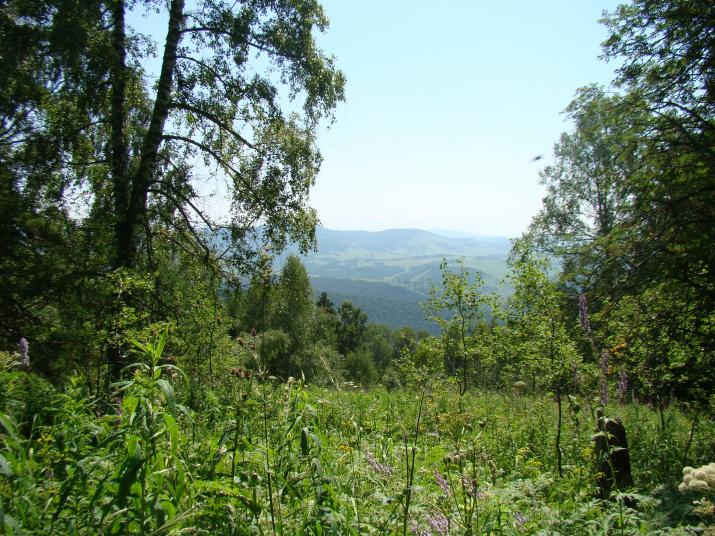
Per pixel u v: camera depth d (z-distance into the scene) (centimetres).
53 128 919
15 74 782
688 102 990
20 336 676
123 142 1088
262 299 1424
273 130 1281
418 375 998
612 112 1105
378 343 10938
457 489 355
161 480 230
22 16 829
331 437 548
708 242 866
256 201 1220
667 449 601
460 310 1162
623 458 430
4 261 681
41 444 303
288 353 2755
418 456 460
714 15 869
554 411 804
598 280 1038
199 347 927
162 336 258
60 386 553
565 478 459
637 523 337
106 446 266
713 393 762
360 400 966
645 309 943
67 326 742
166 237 1227
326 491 296
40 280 693
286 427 324
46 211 767
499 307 1071
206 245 1183
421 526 287
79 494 259
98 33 1002
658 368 845
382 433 642
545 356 663
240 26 1105
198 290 1090
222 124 1147
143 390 249
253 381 386
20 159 823
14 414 324
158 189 1104
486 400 1100
